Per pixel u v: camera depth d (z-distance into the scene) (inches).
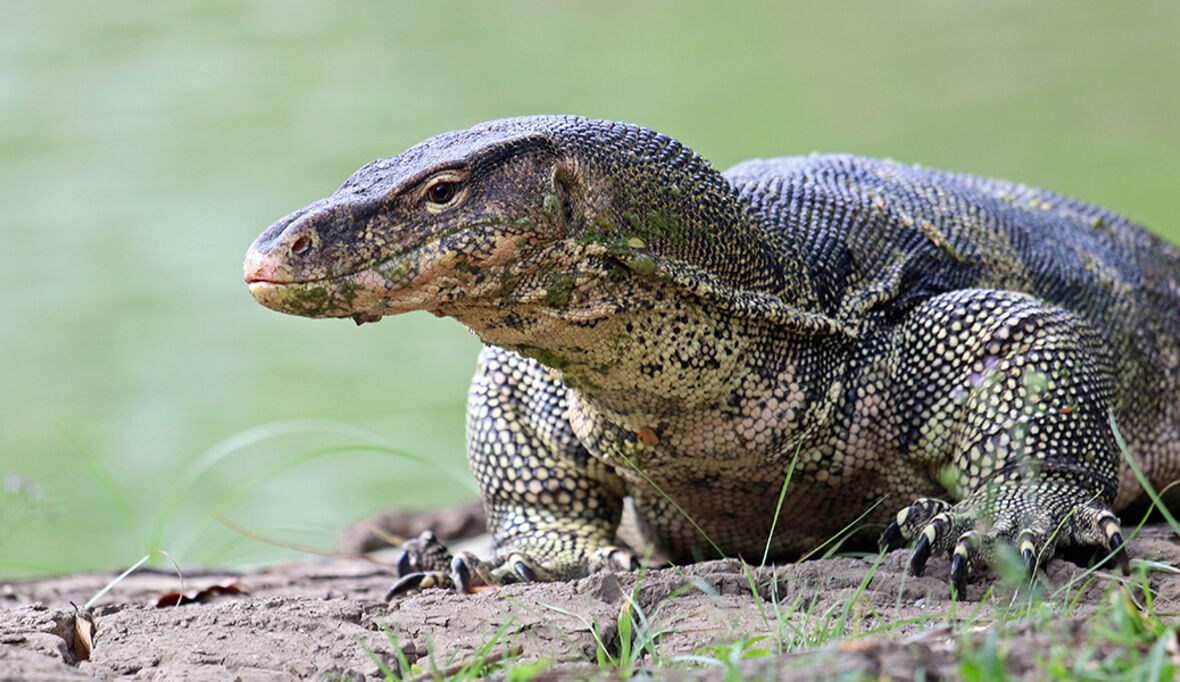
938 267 416.5
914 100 2356.1
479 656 292.8
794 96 2428.6
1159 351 460.4
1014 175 1860.2
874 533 408.2
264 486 968.3
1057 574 341.1
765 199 408.5
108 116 2251.5
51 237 1654.8
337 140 2085.4
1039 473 371.2
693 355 359.6
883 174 443.5
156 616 334.0
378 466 990.4
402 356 1285.7
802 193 414.6
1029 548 335.6
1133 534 359.9
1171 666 228.7
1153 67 2463.1
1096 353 402.3
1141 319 458.6
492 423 417.7
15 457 1039.6
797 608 328.8
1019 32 2854.3
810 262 394.6
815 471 390.3
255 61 2640.3
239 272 1530.5
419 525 618.5
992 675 234.2
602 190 343.9
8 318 1409.9
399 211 328.5
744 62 2753.4
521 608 332.8
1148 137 2023.9
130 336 1347.2
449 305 339.0
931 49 2778.1
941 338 392.5
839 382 388.2
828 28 3036.4
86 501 941.8
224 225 1673.2
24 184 1882.4
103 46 2723.9
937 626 303.9
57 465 1026.7
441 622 327.0
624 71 2672.2
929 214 428.5
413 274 328.5
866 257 406.6
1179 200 1668.3
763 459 381.7
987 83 2468.0
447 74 2583.7
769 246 380.5
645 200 349.1
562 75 2613.2
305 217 325.4
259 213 1715.1
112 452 1062.4
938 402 389.1
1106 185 1771.7
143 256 1585.9
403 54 2755.9
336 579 467.8
